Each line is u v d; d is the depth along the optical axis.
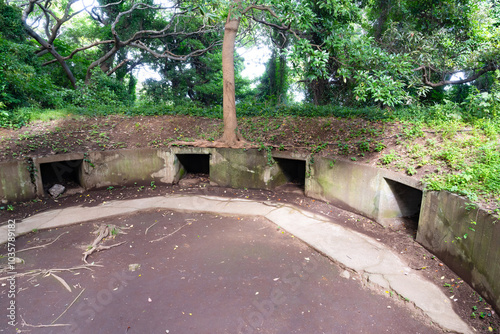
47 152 7.23
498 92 6.41
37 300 3.75
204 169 9.23
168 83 21.66
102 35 19.31
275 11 7.58
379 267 4.35
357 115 8.41
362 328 3.30
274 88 17.27
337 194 6.54
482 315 3.30
